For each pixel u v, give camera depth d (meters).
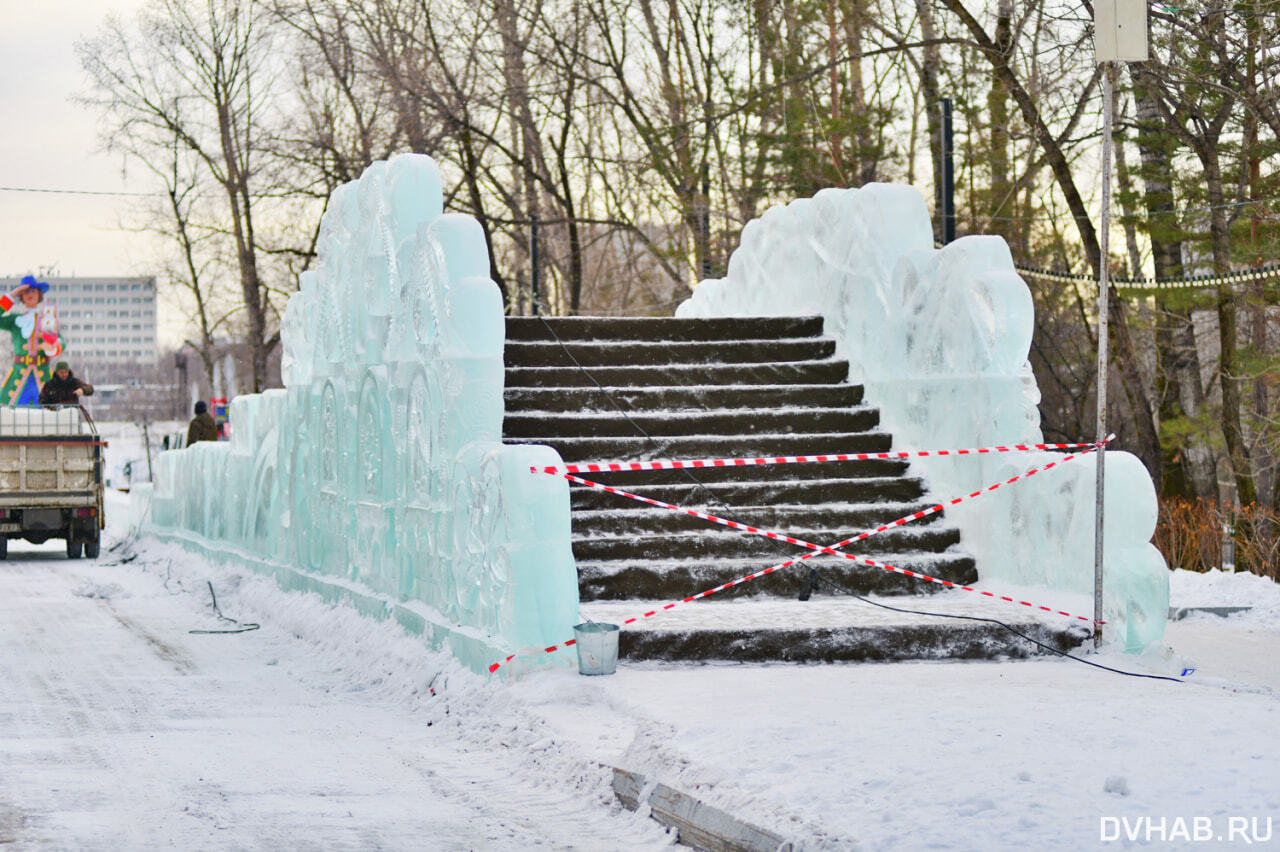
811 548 11.10
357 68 36.88
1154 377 26.27
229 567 17.44
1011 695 7.79
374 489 12.47
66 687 10.09
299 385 15.05
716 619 9.70
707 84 34.84
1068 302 30.84
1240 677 8.95
